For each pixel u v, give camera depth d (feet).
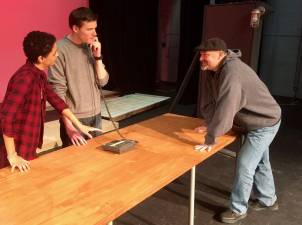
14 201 4.48
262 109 7.16
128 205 4.43
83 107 7.39
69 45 7.02
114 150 6.20
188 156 6.14
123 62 21.27
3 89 15.55
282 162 12.15
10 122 5.40
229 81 6.52
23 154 6.02
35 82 5.90
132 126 7.88
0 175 5.23
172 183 10.29
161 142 6.83
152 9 22.21
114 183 5.02
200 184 10.27
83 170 5.46
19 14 15.57
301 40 21.25
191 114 18.63
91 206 4.38
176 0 23.95
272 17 21.91
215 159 12.06
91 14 6.63
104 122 15.23
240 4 11.39
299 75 21.86
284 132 15.58
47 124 14.25
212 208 8.96
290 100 21.85
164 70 25.82
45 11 16.65
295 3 21.03
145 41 22.31
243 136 7.79
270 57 22.61
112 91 21.08
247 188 7.97
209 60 6.82
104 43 20.56
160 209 8.91
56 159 5.89
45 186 4.90
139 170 5.49
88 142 6.73
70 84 7.16
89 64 7.32
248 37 11.36
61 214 4.18
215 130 6.45
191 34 20.21
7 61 15.49
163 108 19.69
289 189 10.12
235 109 6.54
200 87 12.19
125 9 20.72
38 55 5.70
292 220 8.50
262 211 8.85
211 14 12.13
